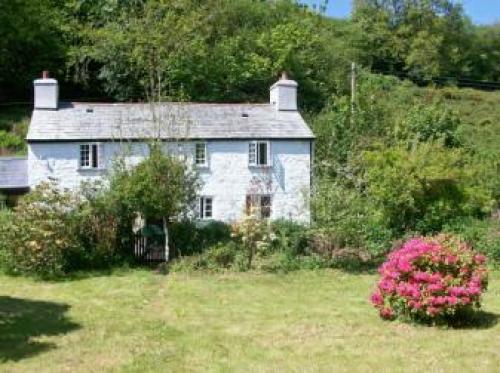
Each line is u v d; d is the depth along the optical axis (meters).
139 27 50.34
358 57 72.75
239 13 61.50
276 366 13.45
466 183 32.31
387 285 17.53
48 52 54.94
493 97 77.00
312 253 27.64
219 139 33.97
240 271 26.22
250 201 34.44
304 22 63.72
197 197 29.25
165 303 20.27
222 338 15.91
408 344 15.19
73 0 56.81
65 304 20.03
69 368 13.32
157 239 28.08
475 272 17.12
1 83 54.88
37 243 24.75
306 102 54.12
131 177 27.03
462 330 16.62
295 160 35.16
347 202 28.14
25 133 44.69
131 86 51.31
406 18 89.50
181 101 35.75
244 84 53.28
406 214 30.78
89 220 26.88
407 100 65.25
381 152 31.95
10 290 22.31
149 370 13.20
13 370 13.17
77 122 33.94
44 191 26.00
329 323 17.47
